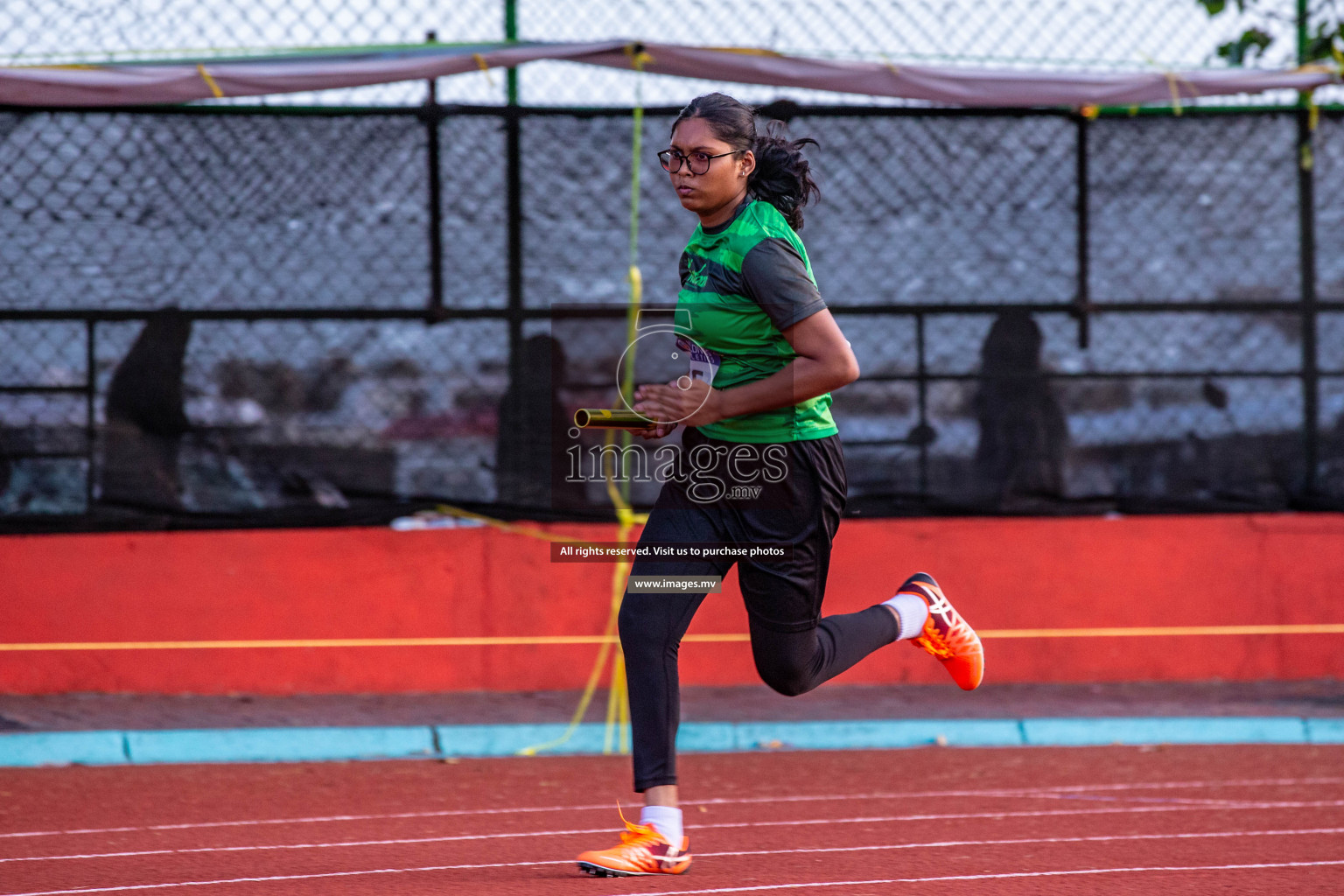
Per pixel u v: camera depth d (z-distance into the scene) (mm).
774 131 12109
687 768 18016
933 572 22016
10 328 20156
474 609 21406
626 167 21094
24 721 19125
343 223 20719
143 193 20328
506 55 18953
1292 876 12430
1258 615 22562
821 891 11766
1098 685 22297
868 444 21703
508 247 21000
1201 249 22047
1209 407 22250
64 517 20500
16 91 18359
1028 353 21859
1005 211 21688
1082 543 22266
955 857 13219
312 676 21078
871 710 20688
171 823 14805
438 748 18984
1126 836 14188
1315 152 22156
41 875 12453
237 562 20938
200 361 20594
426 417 21031
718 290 11039
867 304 21516
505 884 11984
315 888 11883
